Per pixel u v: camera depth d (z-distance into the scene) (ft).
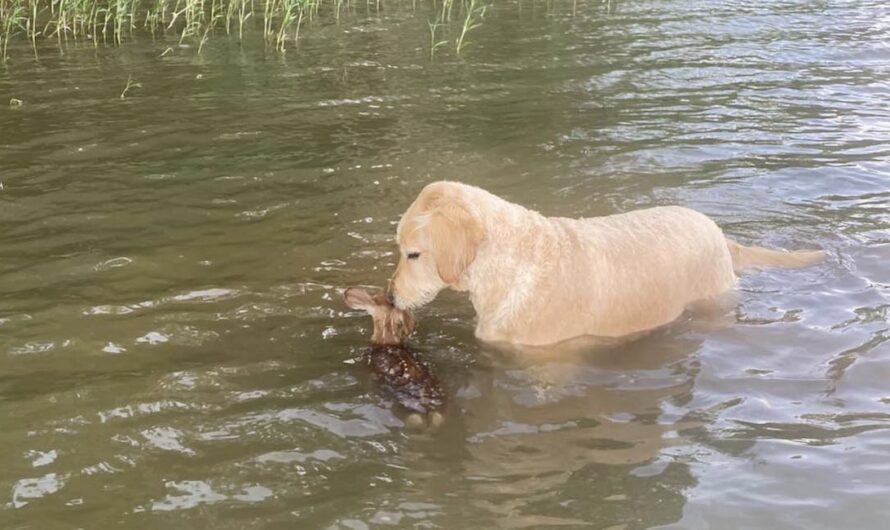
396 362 9.11
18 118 14.16
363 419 8.58
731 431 8.48
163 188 12.15
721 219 11.44
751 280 10.28
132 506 7.80
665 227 9.94
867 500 7.84
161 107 14.79
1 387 8.82
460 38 19.36
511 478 8.05
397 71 17.43
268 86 16.14
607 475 8.07
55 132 13.70
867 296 10.03
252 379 8.99
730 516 7.73
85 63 17.26
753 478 8.03
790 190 12.12
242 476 8.05
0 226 11.17
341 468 8.13
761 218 11.46
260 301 10.00
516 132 14.01
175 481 8.00
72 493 7.89
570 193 12.03
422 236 9.21
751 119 14.44
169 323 9.64
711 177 12.46
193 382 8.93
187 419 8.55
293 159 13.05
